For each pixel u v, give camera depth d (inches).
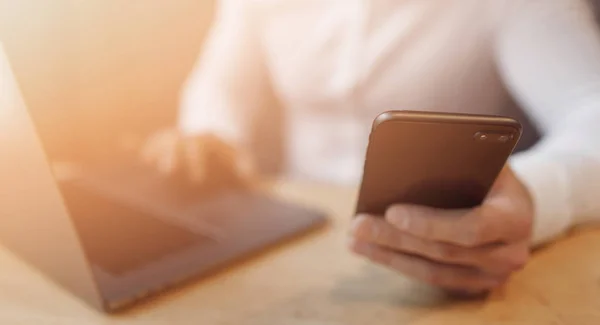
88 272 21.2
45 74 27.9
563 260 25.0
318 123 46.1
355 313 21.4
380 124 19.3
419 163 20.6
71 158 32.5
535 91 35.5
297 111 47.3
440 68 40.8
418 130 19.4
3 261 25.1
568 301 22.2
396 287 23.0
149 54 37.2
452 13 39.7
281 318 21.0
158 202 28.8
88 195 28.9
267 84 49.5
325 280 23.5
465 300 22.2
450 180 21.2
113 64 34.1
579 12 35.9
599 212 27.4
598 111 30.5
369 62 41.9
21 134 20.7
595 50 33.8
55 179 20.7
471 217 21.5
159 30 38.4
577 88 32.6
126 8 34.5
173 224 26.7
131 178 31.3
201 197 29.6
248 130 48.3
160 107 39.2
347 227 27.8
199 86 46.9
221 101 47.6
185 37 42.8
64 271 22.4
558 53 34.4
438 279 22.1
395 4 40.7
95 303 21.4
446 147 20.0
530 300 22.2
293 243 26.3
